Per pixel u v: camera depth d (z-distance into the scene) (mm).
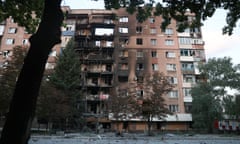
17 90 3639
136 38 49906
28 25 8328
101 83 46969
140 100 30891
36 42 3830
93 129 39688
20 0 7570
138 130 41156
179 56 48781
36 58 3748
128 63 47531
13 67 23062
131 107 31375
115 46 49094
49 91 26562
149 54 48625
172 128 42938
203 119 37375
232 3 6996
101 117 42062
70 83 37469
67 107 31250
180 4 7191
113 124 41844
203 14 7242
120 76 46469
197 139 22547
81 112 39688
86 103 43656
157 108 29609
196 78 47406
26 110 3557
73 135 26062
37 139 18531
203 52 49438
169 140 20562
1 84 22156
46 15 4051
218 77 39531
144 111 29891
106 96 44156
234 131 38906
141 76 46406
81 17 52531
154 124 42938
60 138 20859
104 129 40031
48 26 3949
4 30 48688
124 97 33344
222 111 37469
